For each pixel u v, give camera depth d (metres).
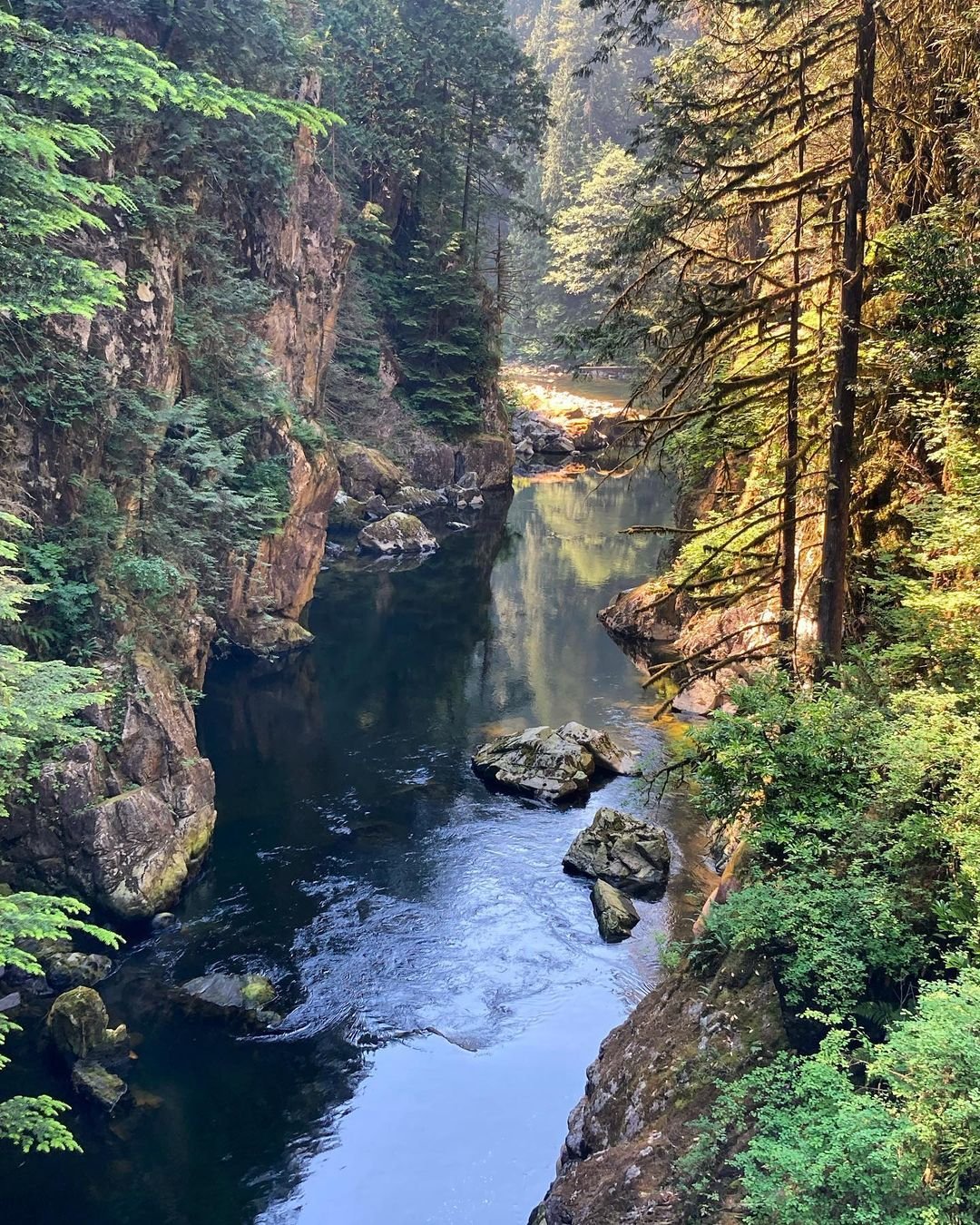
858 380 14.29
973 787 8.72
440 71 52.88
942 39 14.41
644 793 21.83
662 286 16.64
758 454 22.97
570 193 92.69
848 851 9.49
